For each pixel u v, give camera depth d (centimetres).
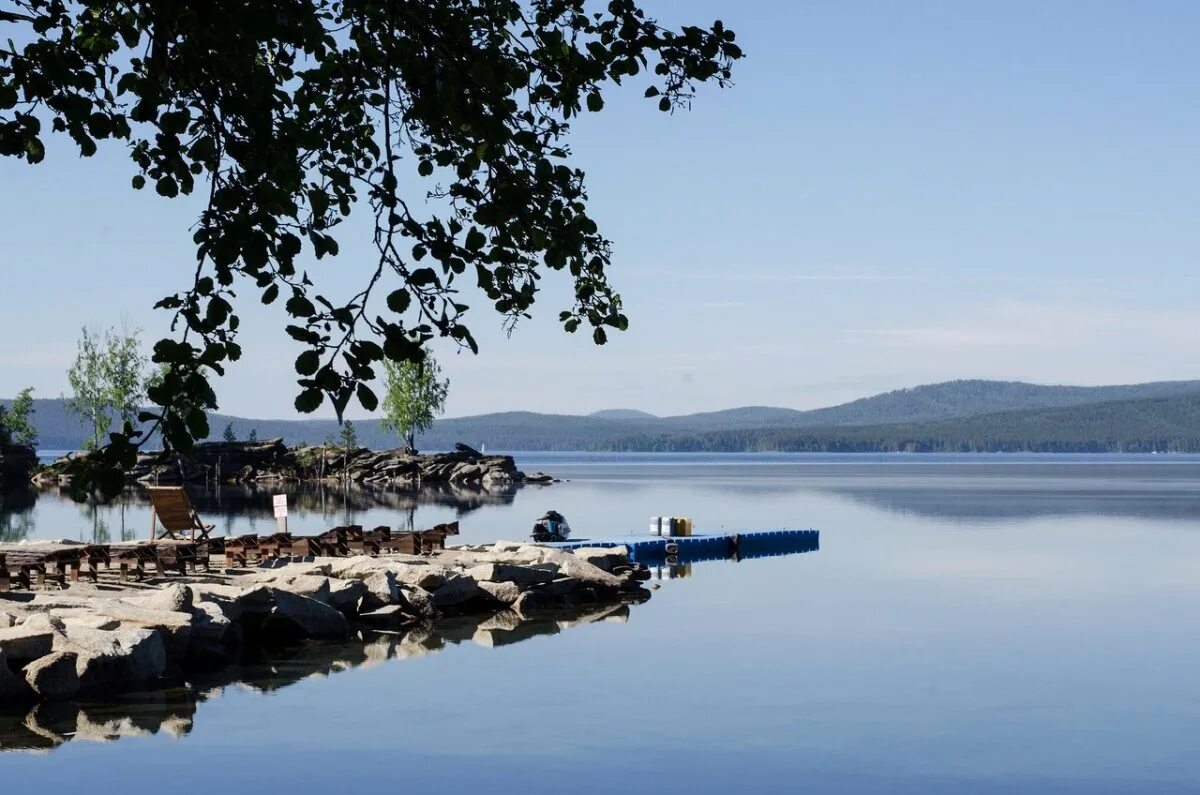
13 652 1869
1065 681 2155
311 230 611
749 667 2275
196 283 604
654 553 4753
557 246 724
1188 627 2825
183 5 614
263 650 2417
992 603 3269
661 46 737
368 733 1700
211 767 1498
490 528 5900
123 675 1962
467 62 684
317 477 12681
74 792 1380
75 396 13075
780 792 1443
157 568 2972
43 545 3147
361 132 778
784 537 5316
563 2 756
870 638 2645
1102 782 1506
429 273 638
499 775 1494
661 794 1422
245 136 652
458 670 2217
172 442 568
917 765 1574
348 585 2786
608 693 2011
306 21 569
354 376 601
